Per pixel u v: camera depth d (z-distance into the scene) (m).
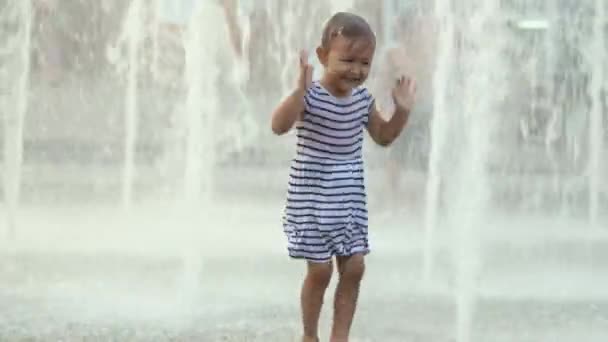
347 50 5.75
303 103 5.75
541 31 13.34
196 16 13.57
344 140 5.84
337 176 5.81
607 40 13.60
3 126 13.57
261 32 14.82
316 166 5.80
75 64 15.23
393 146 13.15
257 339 6.58
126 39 14.96
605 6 13.44
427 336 6.82
